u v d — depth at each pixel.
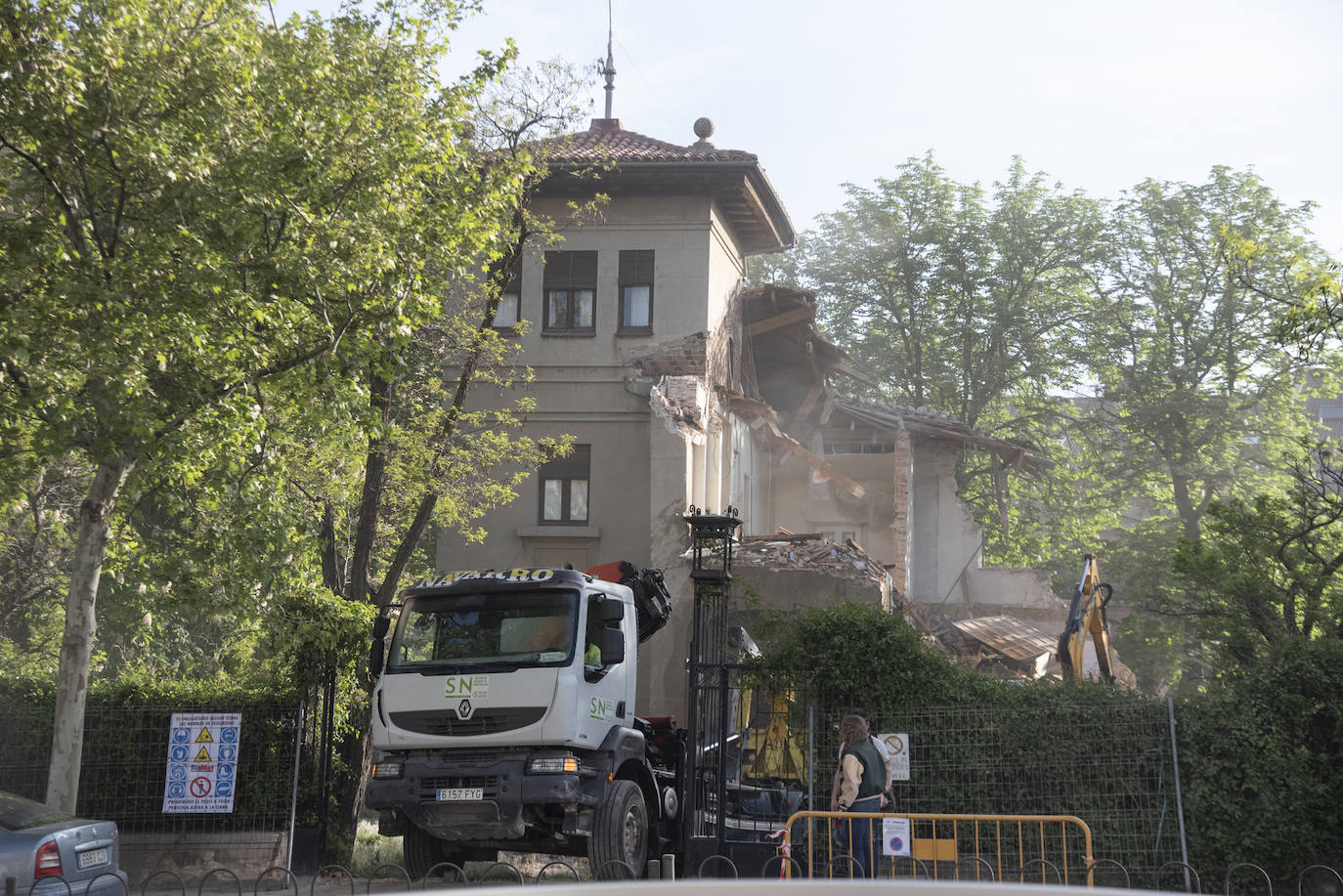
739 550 22.03
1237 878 12.07
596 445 24.53
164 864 14.00
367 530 16.39
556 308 25.11
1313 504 15.24
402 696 12.63
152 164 11.47
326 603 14.29
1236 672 13.22
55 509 19.89
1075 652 18.72
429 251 13.82
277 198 12.14
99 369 11.15
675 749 14.78
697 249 25.02
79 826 9.59
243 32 12.50
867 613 13.49
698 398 24.02
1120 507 43.91
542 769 12.08
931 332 45.00
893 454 32.84
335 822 14.58
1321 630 14.45
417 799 12.23
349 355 13.45
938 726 12.93
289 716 14.41
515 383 24.55
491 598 12.84
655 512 23.27
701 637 13.79
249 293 12.39
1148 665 35.38
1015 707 12.89
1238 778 12.37
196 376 12.34
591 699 12.68
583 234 25.17
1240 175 43.44
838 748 13.13
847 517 32.75
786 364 31.73
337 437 14.87
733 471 26.97
